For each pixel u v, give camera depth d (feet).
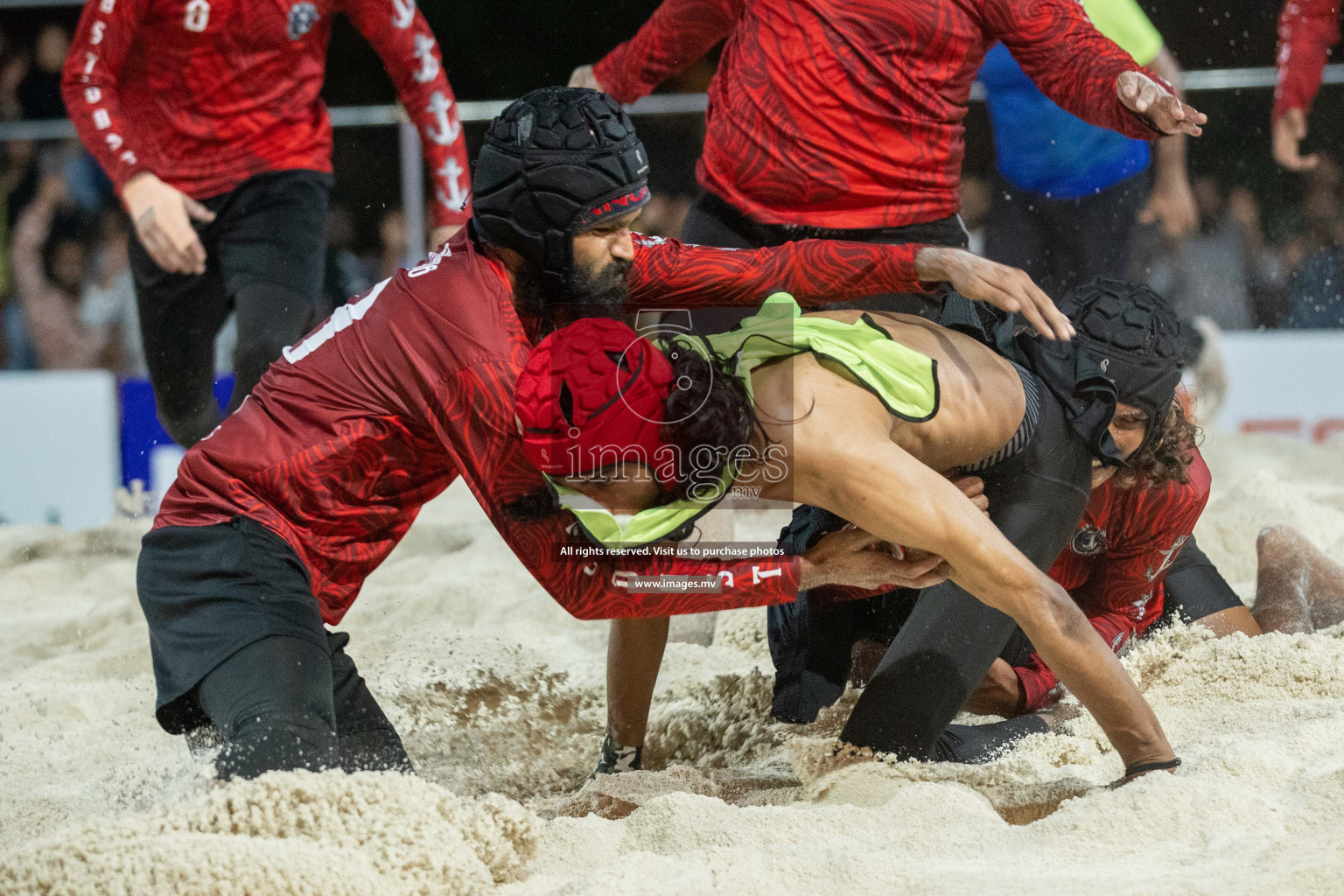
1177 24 85.51
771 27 36.22
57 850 18.88
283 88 48.78
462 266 24.80
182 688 23.62
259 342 47.19
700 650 39.24
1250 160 85.71
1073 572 32.55
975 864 20.92
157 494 69.77
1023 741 28.84
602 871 20.63
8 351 84.94
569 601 24.04
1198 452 31.83
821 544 24.31
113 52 46.37
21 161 84.53
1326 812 21.45
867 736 26.32
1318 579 36.29
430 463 25.57
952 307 28.45
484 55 85.25
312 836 20.45
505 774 30.66
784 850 21.54
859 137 35.60
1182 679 30.91
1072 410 26.73
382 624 43.83
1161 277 85.76
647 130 80.94
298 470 24.70
